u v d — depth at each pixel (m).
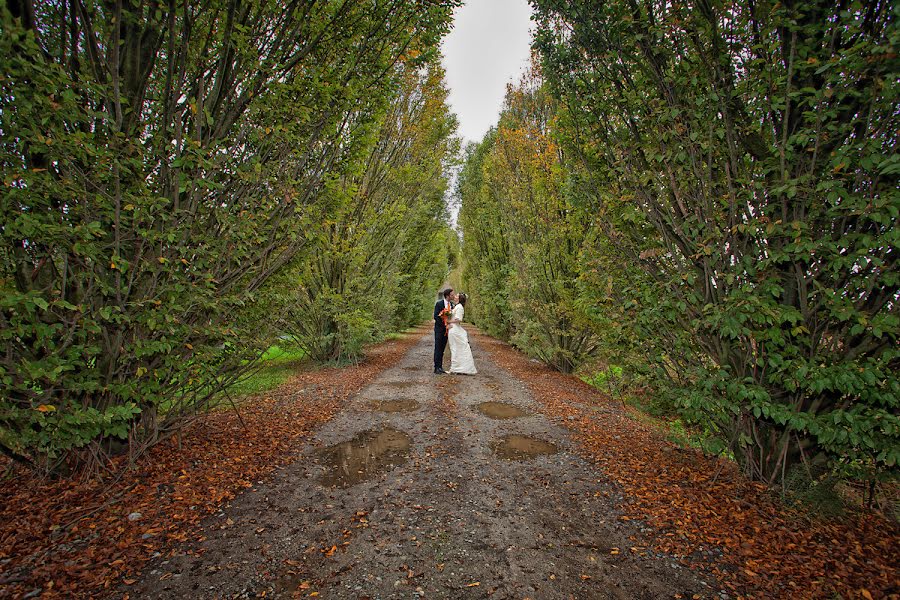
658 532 2.85
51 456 3.13
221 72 3.84
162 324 3.33
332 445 4.58
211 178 3.67
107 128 3.04
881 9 2.54
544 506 3.24
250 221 3.76
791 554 2.53
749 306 2.78
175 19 3.35
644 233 3.96
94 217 2.97
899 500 3.16
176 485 3.32
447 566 2.46
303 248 4.78
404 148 11.42
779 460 3.23
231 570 2.35
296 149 4.48
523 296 10.44
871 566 2.40
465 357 9.35
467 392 7.40
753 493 3.28
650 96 3.78
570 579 2.35
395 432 5.09
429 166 12.77
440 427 5.30
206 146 3.53
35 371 2.58
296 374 8.94
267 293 4.45
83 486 3.19
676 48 3.33
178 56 3.74
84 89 2.82
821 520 2.90
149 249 3.44
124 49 3.34
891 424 2.47
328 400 6.57
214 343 4.14
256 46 4.00
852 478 3.13
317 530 2.82
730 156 3.20
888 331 2.43
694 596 2.20
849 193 2.70
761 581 2.30
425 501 3.30
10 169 2.54
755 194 3.11
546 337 9.73
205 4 3.56
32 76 2.48
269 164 4.17
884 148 2.58
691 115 3.35
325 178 4.92
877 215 2.31
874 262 2.44
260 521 2.91
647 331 3.71
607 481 3.70
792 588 2.23
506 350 14.88
